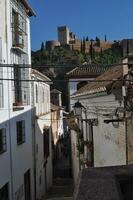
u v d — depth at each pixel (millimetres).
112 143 11750
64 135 50438
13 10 17594
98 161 14852
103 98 12727
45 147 26797
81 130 20234
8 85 16328
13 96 17328
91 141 16422
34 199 21062
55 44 115375
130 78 9336
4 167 15211
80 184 2961
